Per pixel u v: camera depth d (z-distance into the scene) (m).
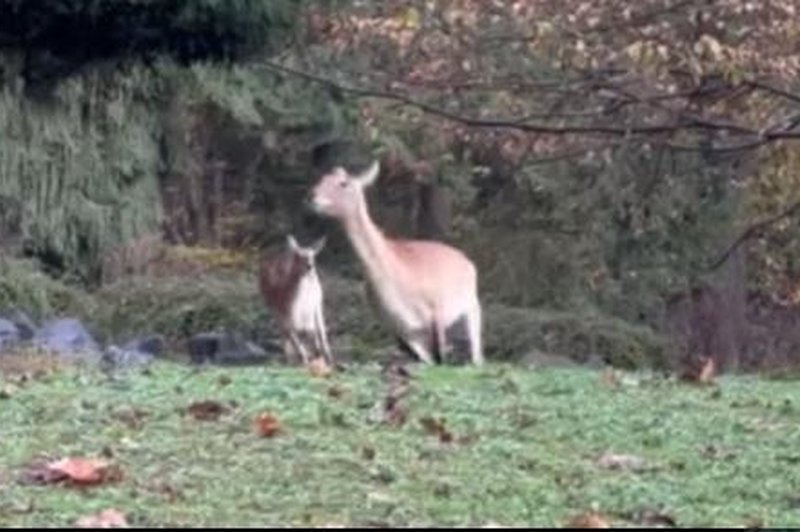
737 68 33.19
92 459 17.02
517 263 53.09
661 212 49.66
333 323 45.44
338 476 16.81
